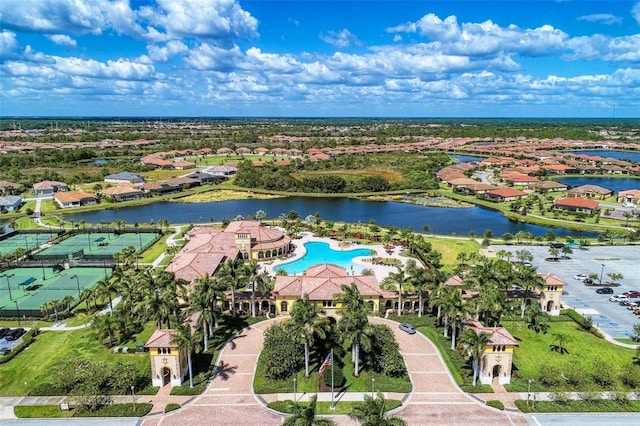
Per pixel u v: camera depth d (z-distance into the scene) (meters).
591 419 63.62
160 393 69.19
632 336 87.31
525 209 192.62
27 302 103.31
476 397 68.25
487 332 71.69
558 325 91.94
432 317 93.56
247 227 136.50
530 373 74.81
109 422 62.94
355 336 69.25
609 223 177.25
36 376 73.69
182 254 118.44
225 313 94.94
